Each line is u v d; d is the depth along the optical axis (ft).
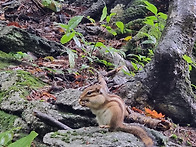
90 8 37.68
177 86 19.39
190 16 19.90
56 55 26.55
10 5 37.11
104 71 24.25
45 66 23.98
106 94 13.53
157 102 19.62
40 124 14.43
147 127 15.24
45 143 12.60
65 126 14.40
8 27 25.58
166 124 16.01
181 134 18.31
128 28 32.71
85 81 22.06
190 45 19.94
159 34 28.81
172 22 20.04
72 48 28.07
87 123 15.19
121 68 22.12
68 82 22.06
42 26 32.91
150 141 12.91
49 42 26.71
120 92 19.27
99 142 12.34
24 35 25.45
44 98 17.58
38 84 19.70
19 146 6.83
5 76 19.33
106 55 26.25
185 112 19.54
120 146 12.16
